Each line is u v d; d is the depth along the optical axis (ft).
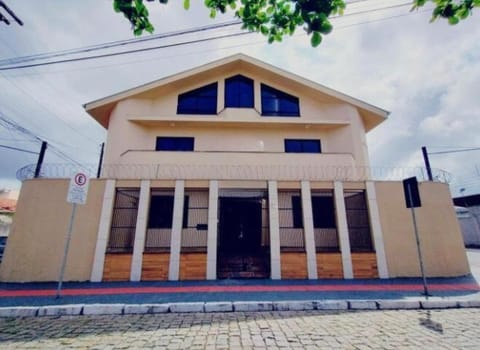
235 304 17.69
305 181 29.43
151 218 35.32
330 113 44.52
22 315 16.60
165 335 12.95
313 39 6.97
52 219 27.07
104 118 44.09
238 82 46.26
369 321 15.03
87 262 26.12
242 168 36.91
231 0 8.38
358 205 30.71
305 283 24.38
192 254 26.78
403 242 27.71
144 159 36.63
